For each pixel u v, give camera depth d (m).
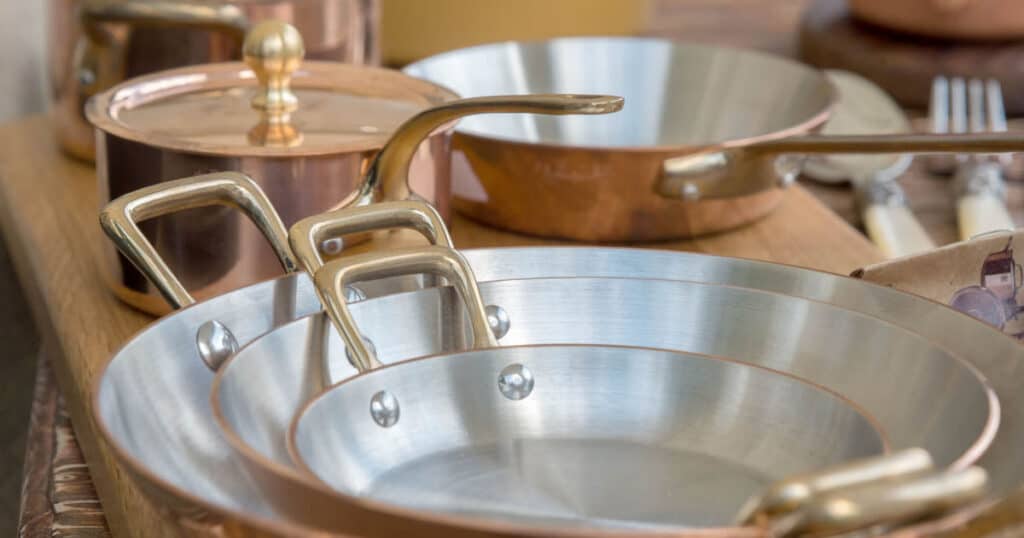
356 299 0.43
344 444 0.34
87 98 0.80
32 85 1.06
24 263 0.75
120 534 0.47
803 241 0.71
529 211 0.67
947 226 0.87
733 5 1.57
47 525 0.53
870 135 0.54
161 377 0.36
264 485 0.29
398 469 0.35
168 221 0.53
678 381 0.37
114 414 0.33
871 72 1.19
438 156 0.56
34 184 0.81
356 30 0.77
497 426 0.37
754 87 0.78
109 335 0.58
